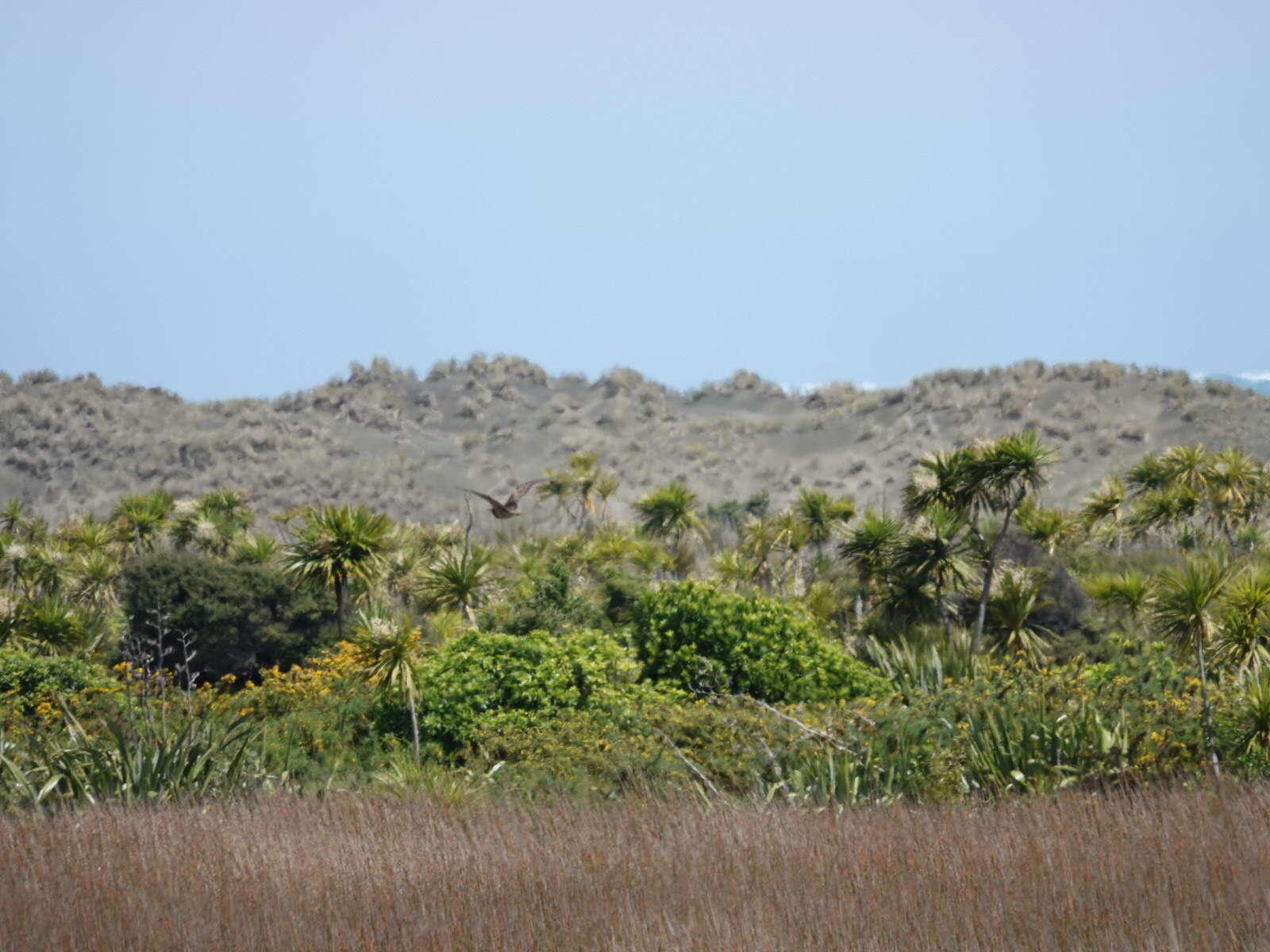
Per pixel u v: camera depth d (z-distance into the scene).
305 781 56.66
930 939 28.73
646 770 55.19
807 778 52.84
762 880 34.06
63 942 29.67
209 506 192.00
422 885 34.09
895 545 90.00
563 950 29.03
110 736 53.94
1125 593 86.38
